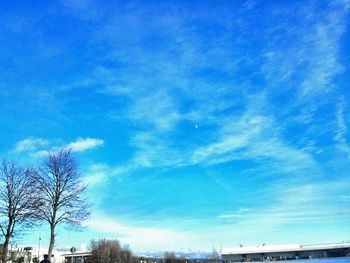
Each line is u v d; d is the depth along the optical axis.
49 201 41.78
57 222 42.09
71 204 42.69
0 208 39.50
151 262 174.38
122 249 143.62
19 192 40.19
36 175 41.47
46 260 24.66
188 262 186.38
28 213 39.88
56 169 42.94
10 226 39.75
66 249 131.25
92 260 116.00
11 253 71.56
